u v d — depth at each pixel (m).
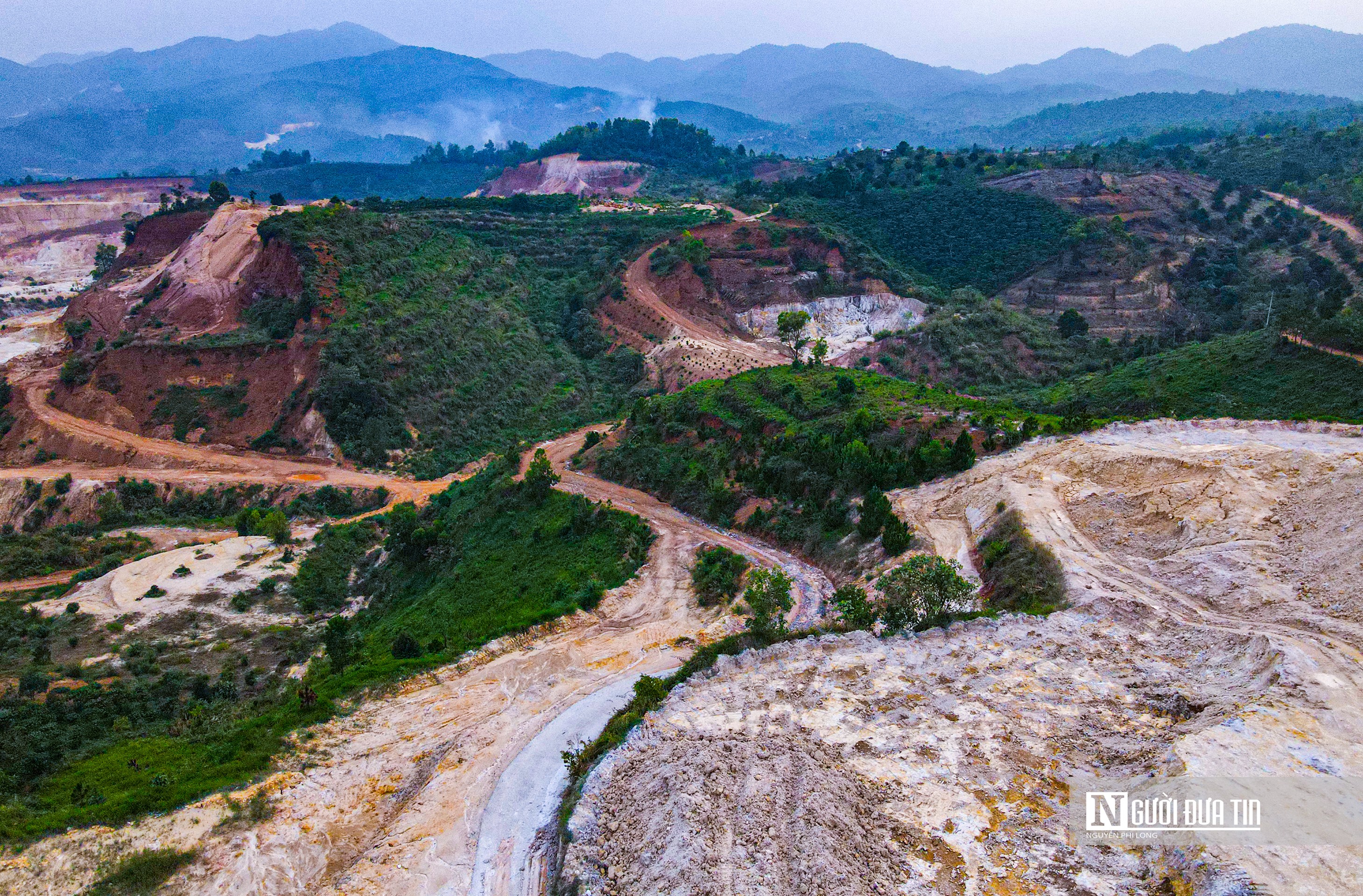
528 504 89.00
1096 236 164.75
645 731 39.41
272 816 40.28
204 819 39.44
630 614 64.19
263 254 139.75
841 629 51.34
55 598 83.00
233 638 74.12
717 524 79.94
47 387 134.50
